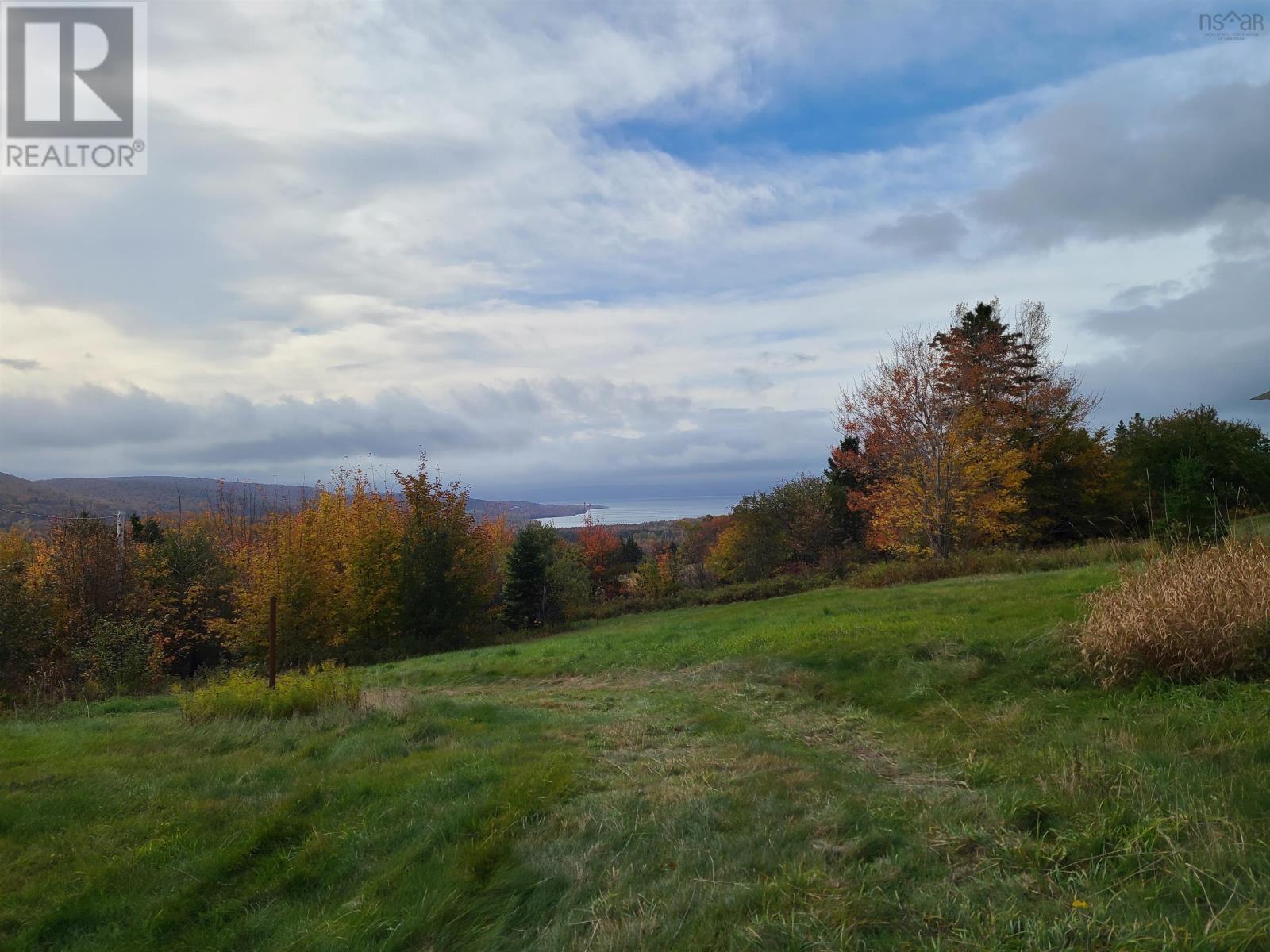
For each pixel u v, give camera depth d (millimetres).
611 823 4672
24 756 7758
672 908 3492
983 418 26547
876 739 6648
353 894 4109
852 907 3270
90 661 19422
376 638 27734
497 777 5707
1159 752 4551
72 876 4582
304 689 9781
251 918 3963
